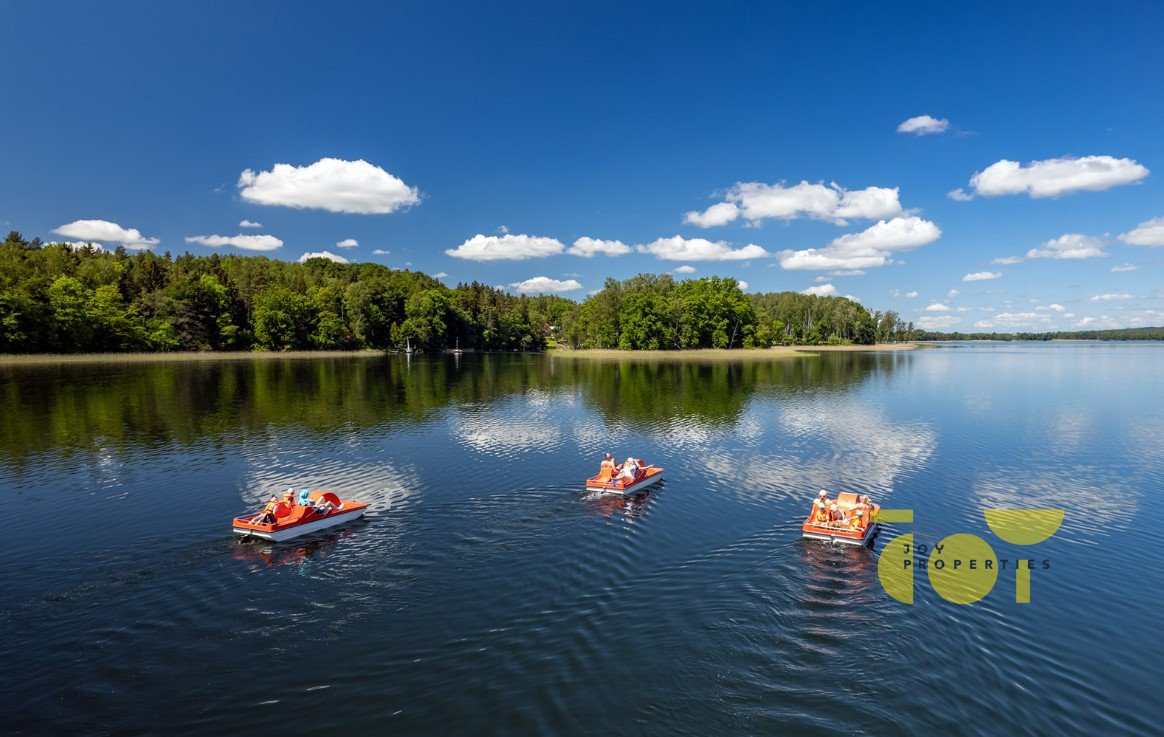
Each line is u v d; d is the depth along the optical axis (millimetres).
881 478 28547
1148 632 15055
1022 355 153500
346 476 28219
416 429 39938
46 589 16922
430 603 16156
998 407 51469
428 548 19750
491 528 21547
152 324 113375
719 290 156750
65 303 96875
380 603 16156
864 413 47719
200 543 20188
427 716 11844
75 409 47594
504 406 51094
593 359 119750
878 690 12656
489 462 30891
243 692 12531
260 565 18469
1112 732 11586
